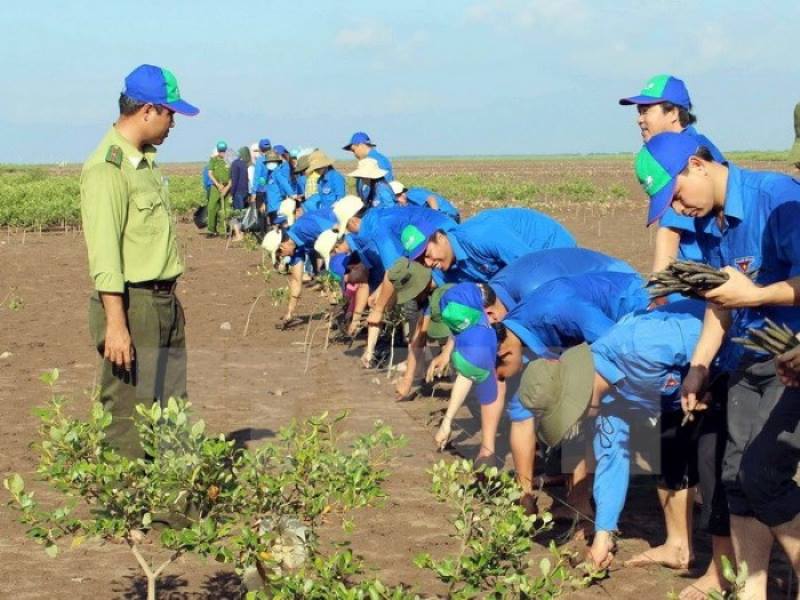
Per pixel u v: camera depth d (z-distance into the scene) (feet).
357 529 18.26
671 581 16.57
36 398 26.94
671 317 15.70
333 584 12.41
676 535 17.08
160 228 17.74
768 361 14.02
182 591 15.70
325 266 42.04
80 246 64.44
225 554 12.68
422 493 19.51
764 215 13.93
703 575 16.78
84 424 13.47
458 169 254.88
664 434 16.42
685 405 15.01
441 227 23.36
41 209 76.69
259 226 66.13
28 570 16.51
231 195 68.49
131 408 17.48
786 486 13.79
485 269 22.40
